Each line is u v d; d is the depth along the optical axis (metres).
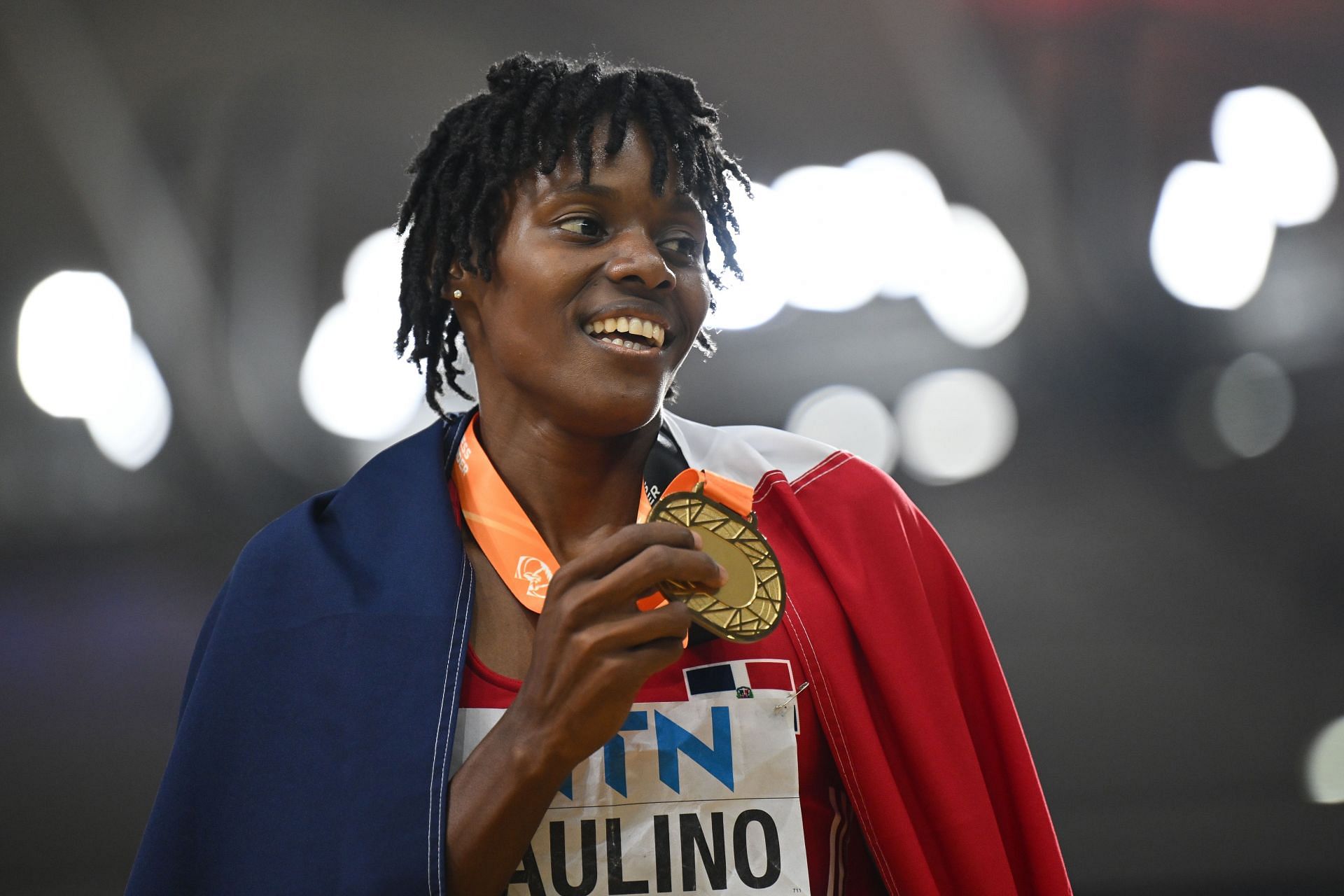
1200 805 24.20
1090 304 34.69
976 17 34.12
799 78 36.72
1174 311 34.31
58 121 32.53
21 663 29.56
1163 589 32.41
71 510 32.16
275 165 34.66
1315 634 30.95
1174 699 28.58
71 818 26.17
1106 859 23.42
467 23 35.47
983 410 34.34
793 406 34.91
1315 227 33.38
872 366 34.62
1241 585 32.47
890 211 34.34
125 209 33.16
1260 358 33.91
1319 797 24.11
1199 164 34.25
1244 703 28.42
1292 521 33.06
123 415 32.38
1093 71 34.00
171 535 32.38
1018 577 32.75
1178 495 34.16
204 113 33.78
